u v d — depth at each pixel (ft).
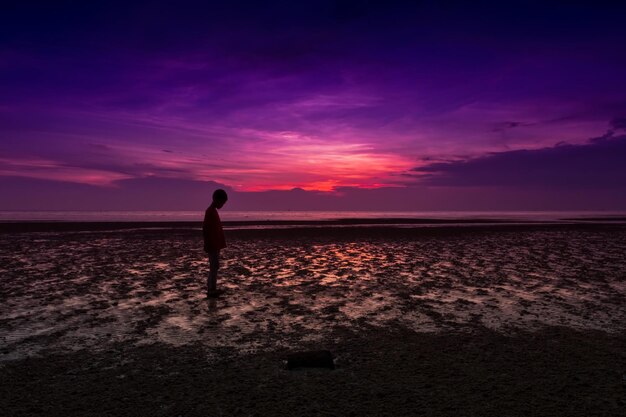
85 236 86.53
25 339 21.36
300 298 30.60
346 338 21.54
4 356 18.98
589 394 14.78
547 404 14.03
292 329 23.16
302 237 85.40
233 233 96.43
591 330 22.72
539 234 95.45
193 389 15.48
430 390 15.21
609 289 33.65
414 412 13.55
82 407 14.05
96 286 34.68
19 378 16.55
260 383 16.01
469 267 45.42
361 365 17.81
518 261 50.19
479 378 16.25
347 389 15.37
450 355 18.93
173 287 34.47
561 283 36.17
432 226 133.28
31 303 28.81
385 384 15.79
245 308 27.76
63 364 18.03
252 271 42.63
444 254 57.21
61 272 41.57
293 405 14.12
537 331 22.56
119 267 44.91
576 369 17.12
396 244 71.31
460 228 120.06
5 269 43.32
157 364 18.04
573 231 106.01
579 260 51.06
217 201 31.76
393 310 27.20
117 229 110.63
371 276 39.78
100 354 19.27
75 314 26.11
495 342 20.74
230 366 17.83
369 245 69.41
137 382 16.15
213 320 24.94
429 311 26.91
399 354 19.12
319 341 21.12
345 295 31.58
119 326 23.66
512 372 16.83
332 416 13.33
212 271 31.19
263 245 69.10
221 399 14.62
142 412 13.70
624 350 19.45
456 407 13.85
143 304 28.73
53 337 21.68
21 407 14.05
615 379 16.07
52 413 13.62
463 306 28.17
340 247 66.13
